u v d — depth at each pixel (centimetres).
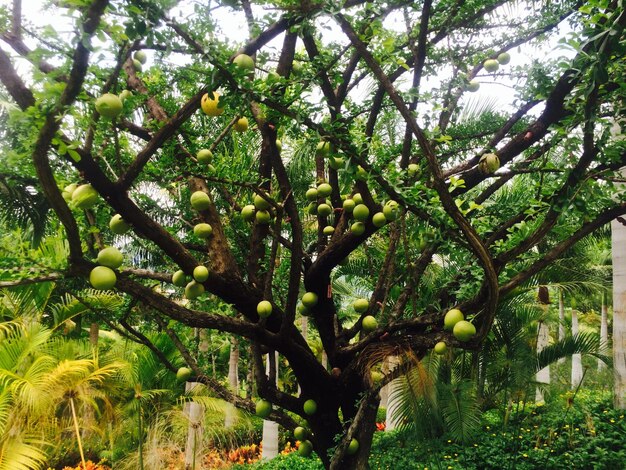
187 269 265
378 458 638
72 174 273
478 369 678
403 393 388
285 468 702
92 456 820
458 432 614
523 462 610
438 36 329
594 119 192
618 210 243
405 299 338
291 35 325
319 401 330
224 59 207
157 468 550
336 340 351
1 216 507
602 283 724
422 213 249
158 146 221
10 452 434
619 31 168
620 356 698
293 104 288
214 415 675
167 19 178
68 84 160
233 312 394
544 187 254
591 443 615
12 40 233
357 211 303
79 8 151
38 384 459
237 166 304
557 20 315
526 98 306
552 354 728
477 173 305
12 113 161
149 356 647
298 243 276
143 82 342
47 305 674
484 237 320
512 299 673
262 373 329
